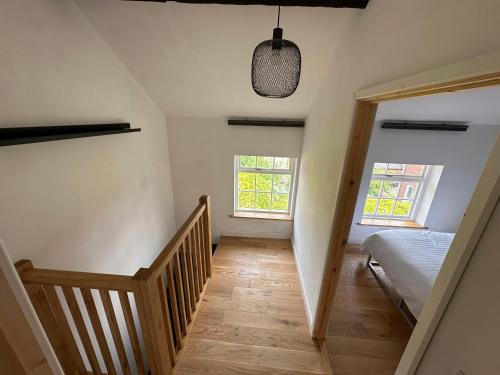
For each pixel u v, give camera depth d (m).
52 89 1.36
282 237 3.52
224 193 3.37
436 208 3.10
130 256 2.23
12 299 0.38
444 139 2.79
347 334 2.01
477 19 0.55
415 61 0.80
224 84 2.26
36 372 0.43
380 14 1.06
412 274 1.93
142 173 2.45
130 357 2.27
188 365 1.68
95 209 1.73
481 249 0.51
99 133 1.59
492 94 1.83
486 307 0.50
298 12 1.45
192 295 2.01
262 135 3.02
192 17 1.54
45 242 1.32
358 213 3.29
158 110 2.78
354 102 1.28
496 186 0.47
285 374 1.66
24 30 1.18
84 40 1.58
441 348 0.63
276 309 2.19
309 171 2.47
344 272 2.84
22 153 1.18
